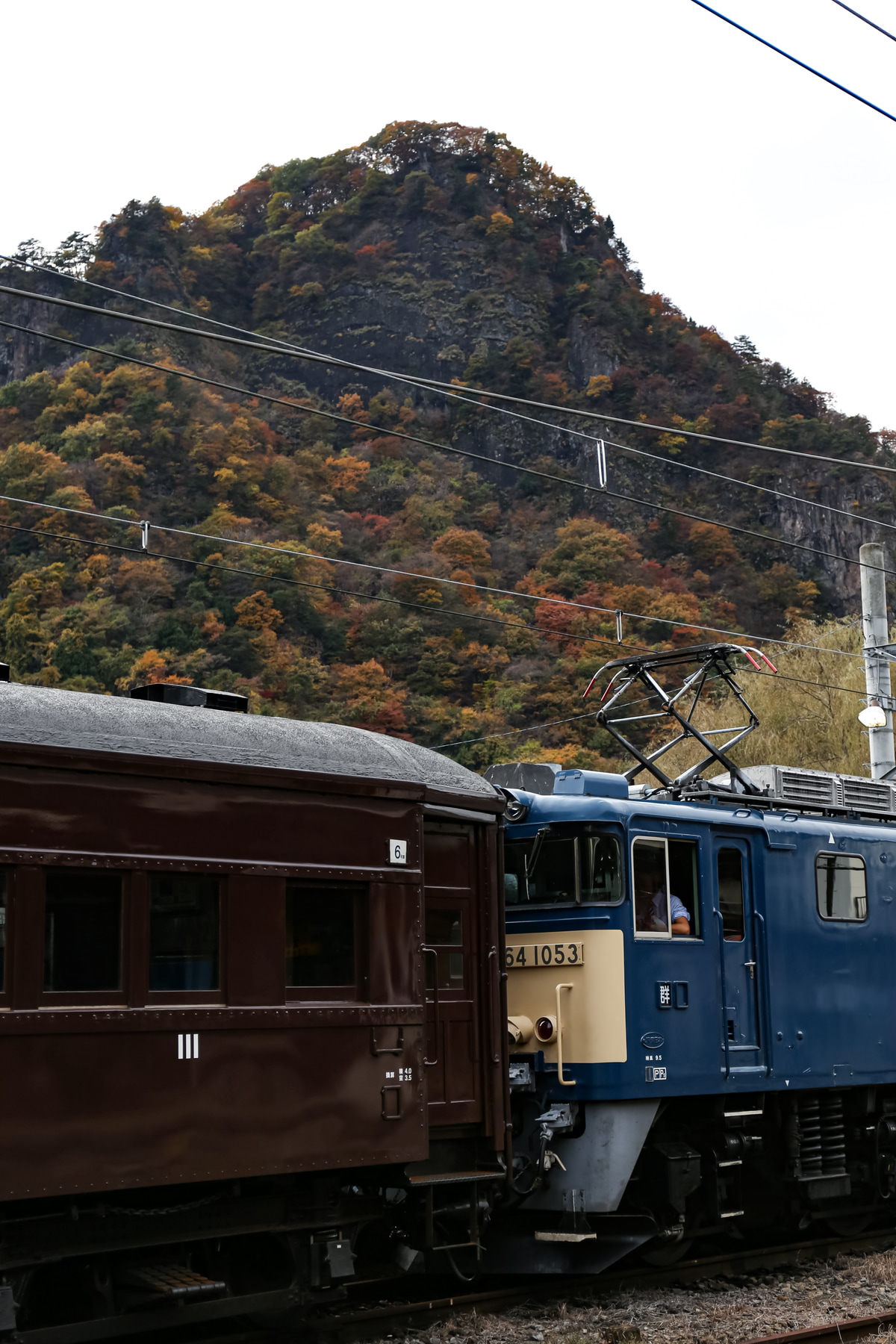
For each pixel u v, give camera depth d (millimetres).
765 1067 12039
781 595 94625
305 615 82750
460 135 169250
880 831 13992
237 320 147625
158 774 7898
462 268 147000
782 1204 12734
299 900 8609
